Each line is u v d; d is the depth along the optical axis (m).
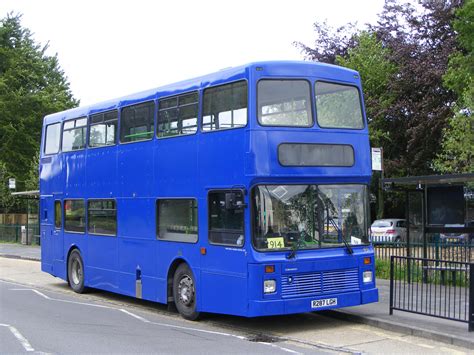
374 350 8.66
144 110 12.80
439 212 14.38
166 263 11.90
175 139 11.65
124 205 13.38
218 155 10.42
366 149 10.77
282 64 10.14
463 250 14.57
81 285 15.47
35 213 37.00
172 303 12.09
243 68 10.03
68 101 49.91
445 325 9.77
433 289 11.97
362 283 10.51
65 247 16.28
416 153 30.95
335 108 10.54
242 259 9.79
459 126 21.61
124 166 13.41
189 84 11.39
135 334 10.05
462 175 12.51
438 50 29.66
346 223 10.48
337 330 10.20
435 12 29.67
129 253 13.20
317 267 9.98
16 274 20.66
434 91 29.52
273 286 9.62
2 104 44.47
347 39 34.16
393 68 31.55
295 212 9.99
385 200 36.78
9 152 45.16
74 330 10.43
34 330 10.43
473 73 22.30
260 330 10.34
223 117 10.38
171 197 11.70
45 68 50.81
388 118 31.44
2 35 47.97
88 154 15.05
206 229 10.68
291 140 9.95
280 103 10.00
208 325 10.93
